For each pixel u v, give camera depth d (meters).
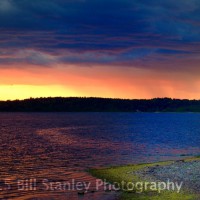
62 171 46.56
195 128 158.50
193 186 33.94
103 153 67.31
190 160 52.38
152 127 167.38
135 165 48.66
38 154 67.25
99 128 158.25
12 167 50.91
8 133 128.38
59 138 106.19
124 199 31.12
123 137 107.94
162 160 57.00
